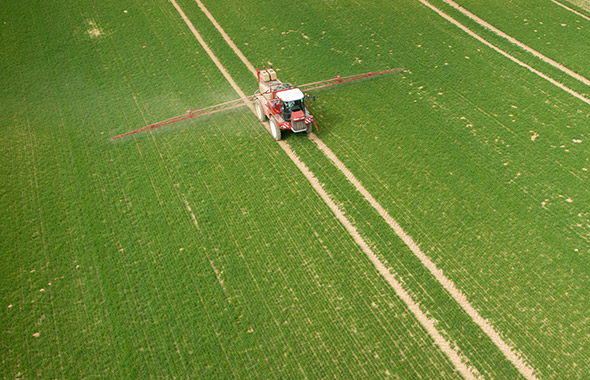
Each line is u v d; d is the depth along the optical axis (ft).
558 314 70.79
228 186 91.15
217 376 63.31
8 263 76.38
